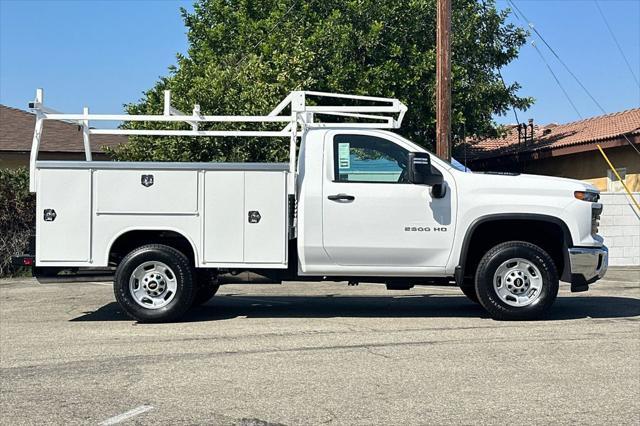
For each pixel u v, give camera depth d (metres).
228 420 5.04
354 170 8.56
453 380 5.98
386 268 8.56
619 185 18.84
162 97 18.67
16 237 15.09
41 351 7.21
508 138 27.30
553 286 8.47
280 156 15.02
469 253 8.80
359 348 7.16
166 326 8.51
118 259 8.89
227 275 8.88
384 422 4.96
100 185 8.54
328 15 19.05
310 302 10.70
